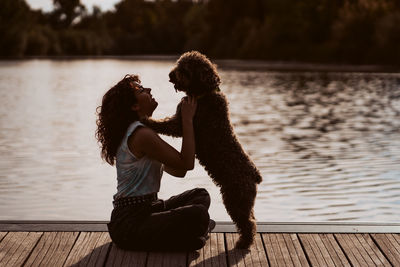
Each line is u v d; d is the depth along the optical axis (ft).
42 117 41.01
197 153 11.07
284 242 11.32
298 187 20.72
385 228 12.04
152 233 10.61
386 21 113.70
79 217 17.16
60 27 288.10
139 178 10.84
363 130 34.42
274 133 33.50
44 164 24.45
